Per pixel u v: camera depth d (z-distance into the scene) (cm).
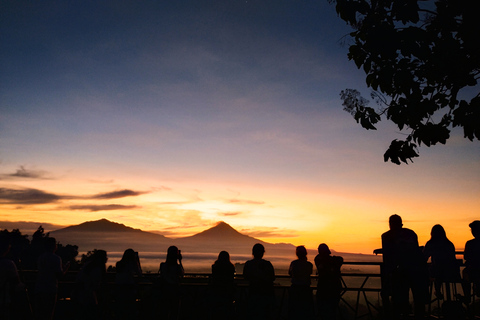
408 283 674
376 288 783
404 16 689
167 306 770
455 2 683
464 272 737
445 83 697
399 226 709
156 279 783
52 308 731
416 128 710
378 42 683
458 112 671
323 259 794
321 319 773
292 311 780
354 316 801
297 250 809
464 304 752
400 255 684
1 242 678
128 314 766
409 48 671
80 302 727
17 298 772
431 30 696
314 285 820
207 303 779
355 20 730
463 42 679
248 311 755
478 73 707
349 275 779
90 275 735
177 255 796
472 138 666
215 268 785
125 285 774
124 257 793
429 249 749
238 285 823
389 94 732
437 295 747
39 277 730
